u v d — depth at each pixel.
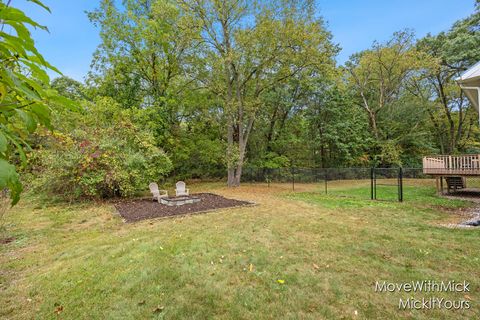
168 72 15.21
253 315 2.38
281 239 4.54
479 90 6.58
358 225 5.52
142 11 14.69
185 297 2.69
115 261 3.60
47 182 8.32
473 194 10.30
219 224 5.61
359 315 2.36
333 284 2.92
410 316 2.34
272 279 3.05
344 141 19.50
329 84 18.08
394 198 9.59
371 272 3.21
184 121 17.25
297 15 12.04
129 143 10.37
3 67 0.85
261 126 18.36
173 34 14.02
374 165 20.31
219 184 16.08
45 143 6.18
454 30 16.61
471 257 3.61
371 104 21.92
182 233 4.91
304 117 19.30
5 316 2.42
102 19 13.48
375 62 19.73
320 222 5.79
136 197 10.14
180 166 16.98
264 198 9.88
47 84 0.99
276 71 14.08
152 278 3.09
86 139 9.05
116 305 2.56
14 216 6.65
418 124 21.02
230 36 13.14
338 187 13.89
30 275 3.24
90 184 8.48
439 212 6.91
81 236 4.89
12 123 1.05
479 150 19.52
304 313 2.40
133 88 14.41
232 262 3.54
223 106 14.87
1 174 0.69
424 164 11.12
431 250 3.91
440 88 20.06
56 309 2.52
